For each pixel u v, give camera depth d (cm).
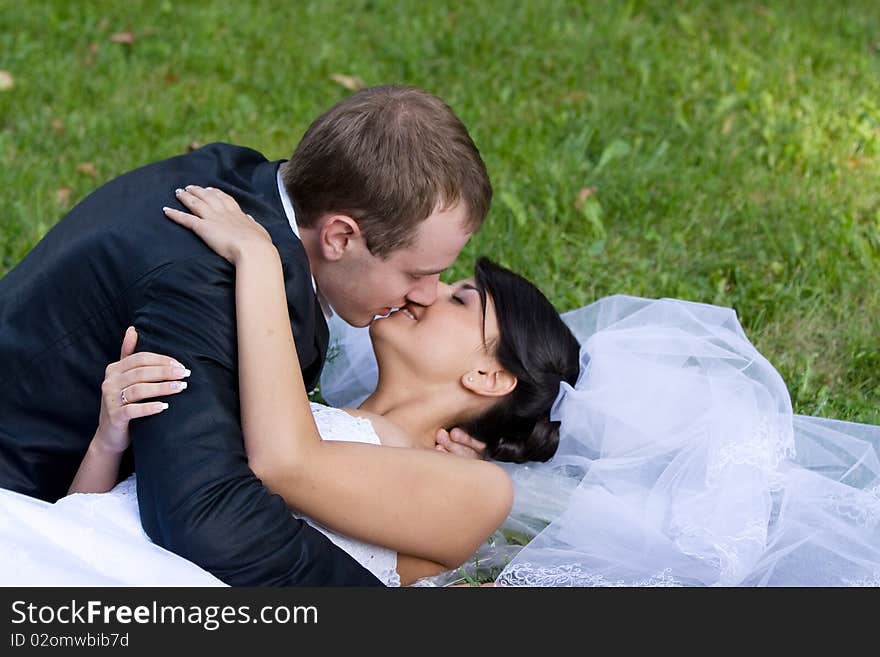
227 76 934
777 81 943
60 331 436
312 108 891
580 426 527
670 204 773
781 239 747
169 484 400
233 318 419
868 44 1039
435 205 436
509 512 481
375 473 437
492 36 998
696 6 1078
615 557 477
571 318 607
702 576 478
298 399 419
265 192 461
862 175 827
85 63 938
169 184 452
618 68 966
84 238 436
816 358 651
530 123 880
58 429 448
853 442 532
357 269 455
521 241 727
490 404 518
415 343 507
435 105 447
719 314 571
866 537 493
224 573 402
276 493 418
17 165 785
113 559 401
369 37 1009
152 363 409
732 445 496
